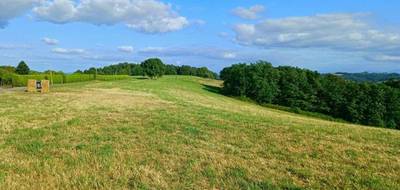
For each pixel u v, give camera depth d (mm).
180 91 58125
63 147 12141
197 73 175750
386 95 81375
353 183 8961
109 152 11422
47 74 75688
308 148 12570
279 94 97188
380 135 16031
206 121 18141
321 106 90062
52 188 8250
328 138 14492
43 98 31406
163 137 13922
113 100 30641
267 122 18688
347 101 84438
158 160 10672
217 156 11234
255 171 9789
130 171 9539
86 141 13148
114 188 8359
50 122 17531
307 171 9812
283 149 12367
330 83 92188
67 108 23719
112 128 15742
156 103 29094
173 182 8859
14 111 21797
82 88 48094
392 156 11797
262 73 98500
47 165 9938
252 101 93875
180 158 10945
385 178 9406
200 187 8555
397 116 79438
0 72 63750
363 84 86062
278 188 8555
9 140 13227
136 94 39969
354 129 18250
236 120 18953
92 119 18453
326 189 8555
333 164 10609
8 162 10250
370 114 80125
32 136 14016
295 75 96938
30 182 8609
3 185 8336
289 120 22188
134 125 16578
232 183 8812
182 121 17906
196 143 12984
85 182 8641
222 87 110438
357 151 12312
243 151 12047
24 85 65000
